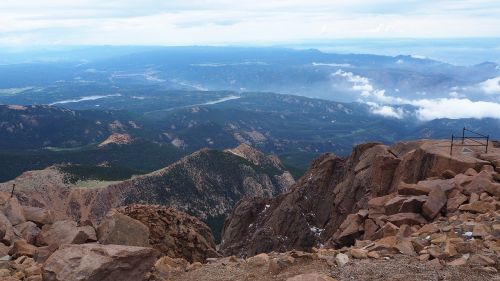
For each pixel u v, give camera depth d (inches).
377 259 640.4
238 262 705.0
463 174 1065.5
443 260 616.7
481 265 590.2
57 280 547.5
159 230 1262.3
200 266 702.5
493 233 692.7
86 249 582.6
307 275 522.0
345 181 2026.3
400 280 554.6
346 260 633.6
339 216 1969.7
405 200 967.6
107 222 740.7
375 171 1481.3
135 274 586.2
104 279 554.6
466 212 832.9
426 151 1270.9
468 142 1385.3
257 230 2417.6
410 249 662.5
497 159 1143.6
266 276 621.6
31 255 698.2
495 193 911.0
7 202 832.9
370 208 1109.1
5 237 736.3
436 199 917.8
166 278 652.7
